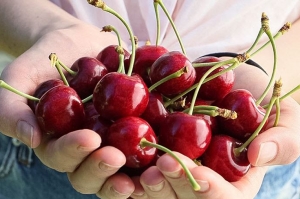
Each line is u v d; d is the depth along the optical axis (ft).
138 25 1.51
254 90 1.22
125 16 1.48
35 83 1.16
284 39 1.67
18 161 1.45
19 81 1.12
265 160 0.96
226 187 0.87
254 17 1.55
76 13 1.54
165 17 1.48
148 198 0.95
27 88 1.13
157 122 1.00
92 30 1.40
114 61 1.13
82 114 0.99
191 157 0.94
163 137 0.95
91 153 0.89
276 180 1.42
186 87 1.02
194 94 0.99
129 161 0.92
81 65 1.09
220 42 1.52
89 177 0.93
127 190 0.92
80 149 0.88
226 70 1.03
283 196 1.44
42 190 1.47
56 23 1.44
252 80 1.24
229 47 1.52
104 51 1.15
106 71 1.10
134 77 0.97
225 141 0.98
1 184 1.48
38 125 1.00
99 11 1.51
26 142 1.00
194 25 1.52
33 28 1.45
